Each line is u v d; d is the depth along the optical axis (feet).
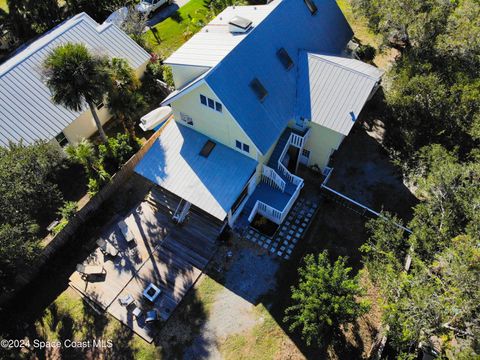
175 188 82.99
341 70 84.07
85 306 77.10
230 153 85.25
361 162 100.12
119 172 92.53
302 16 95.14
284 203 88.48
